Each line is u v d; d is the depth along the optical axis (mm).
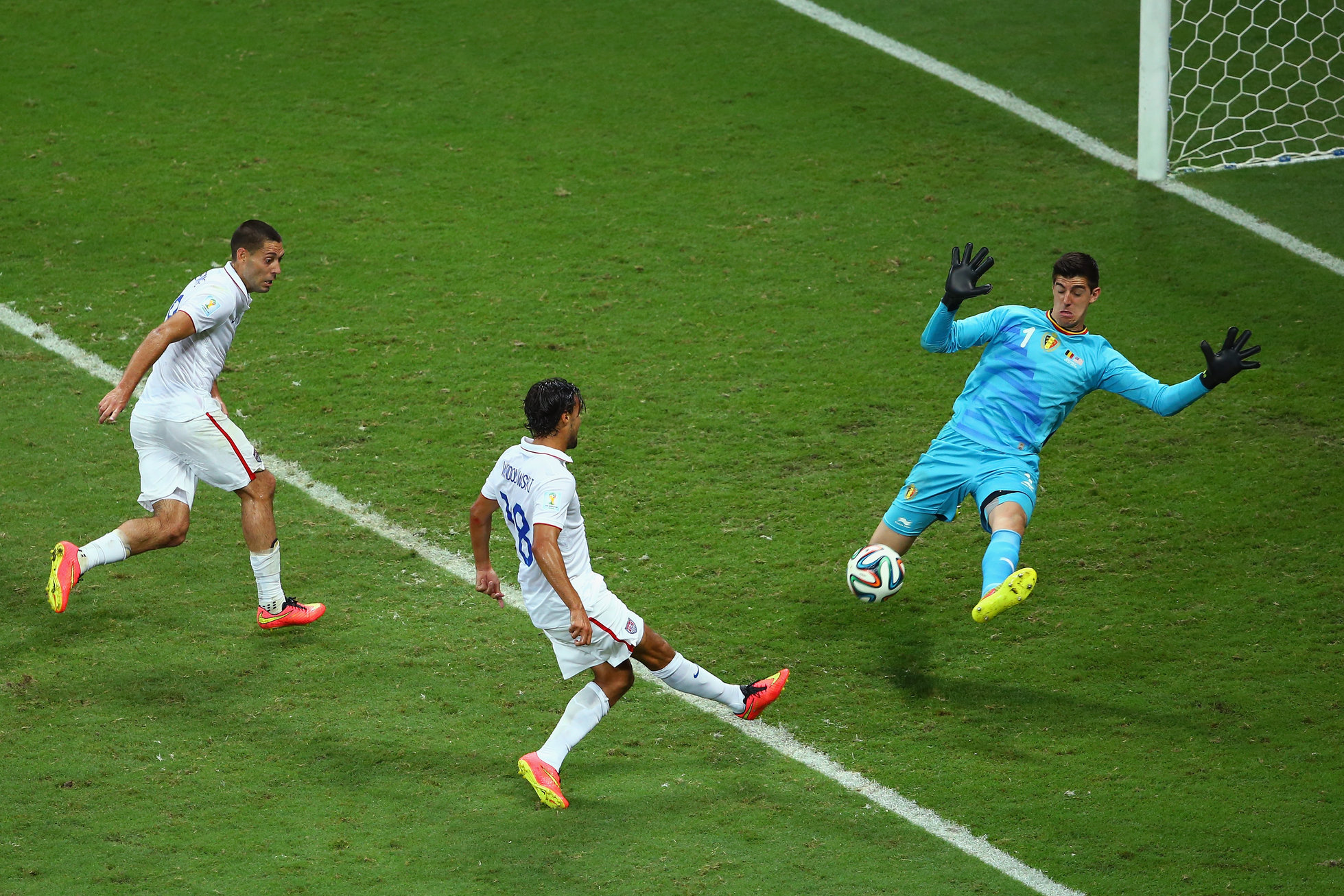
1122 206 36062
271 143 38031
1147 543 23766
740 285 32219
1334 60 43969
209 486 25141
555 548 16344
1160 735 19078
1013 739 19078
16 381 27750
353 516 24281
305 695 19641
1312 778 18078
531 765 17062
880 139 39125
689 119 40000
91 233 33438
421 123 39375
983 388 19984
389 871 16203
